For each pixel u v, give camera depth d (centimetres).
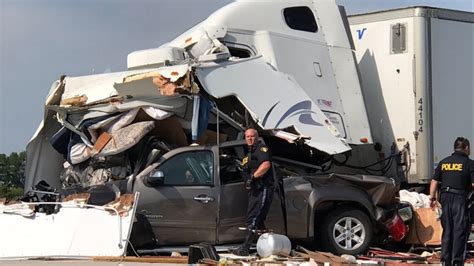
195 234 1048
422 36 1373
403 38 1390
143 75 1093
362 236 1118
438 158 1378
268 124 1148
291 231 1088
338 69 1316
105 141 1095
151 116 1098
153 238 1022
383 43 1415
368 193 1132
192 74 1099
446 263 1013
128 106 1110
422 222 1168
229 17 1250
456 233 1010
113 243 970
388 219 1133
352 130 1308
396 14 1402
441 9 1398
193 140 1096
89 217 991
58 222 999
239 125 1154
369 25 1436
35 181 1266
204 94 1128
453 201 1011
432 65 1380
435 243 1155
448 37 1405
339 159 1317
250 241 1034
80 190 1093
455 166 1015
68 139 1200
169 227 1033
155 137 1106
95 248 975
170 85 1081
